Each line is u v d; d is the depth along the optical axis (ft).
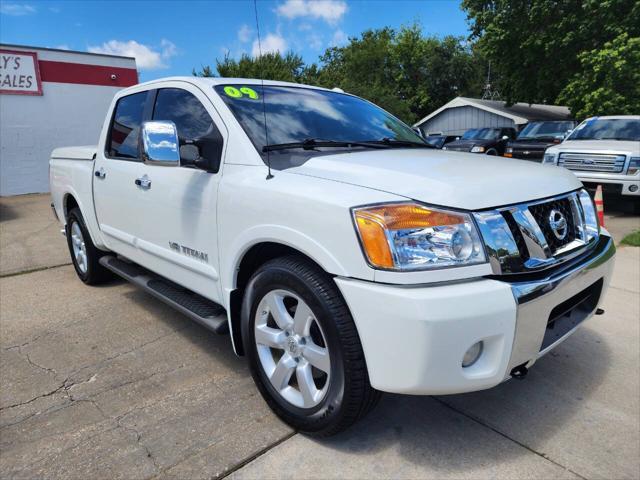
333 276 6.68
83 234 15.03
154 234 10.84
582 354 10.55
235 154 8.63
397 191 6.62
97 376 9.93
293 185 7.34
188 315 9.62
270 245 7.99
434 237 6.21
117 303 14.20
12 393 9.33
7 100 47.26
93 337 11.87
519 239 6.81
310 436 7.79
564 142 30.76
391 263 6.14
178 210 9.75
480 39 75.46
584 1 59.16
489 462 7.20
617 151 26.43
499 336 6.27
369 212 6.34
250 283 8.04
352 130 10.34
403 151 9.24
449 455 7.35
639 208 27.99
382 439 7.73
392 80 146.20
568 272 7.14
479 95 147.33
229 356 10.73
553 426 8.05
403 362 6.13
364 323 6.33
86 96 51.70
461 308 5.99
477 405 8.66
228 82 10.16
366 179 7.06
